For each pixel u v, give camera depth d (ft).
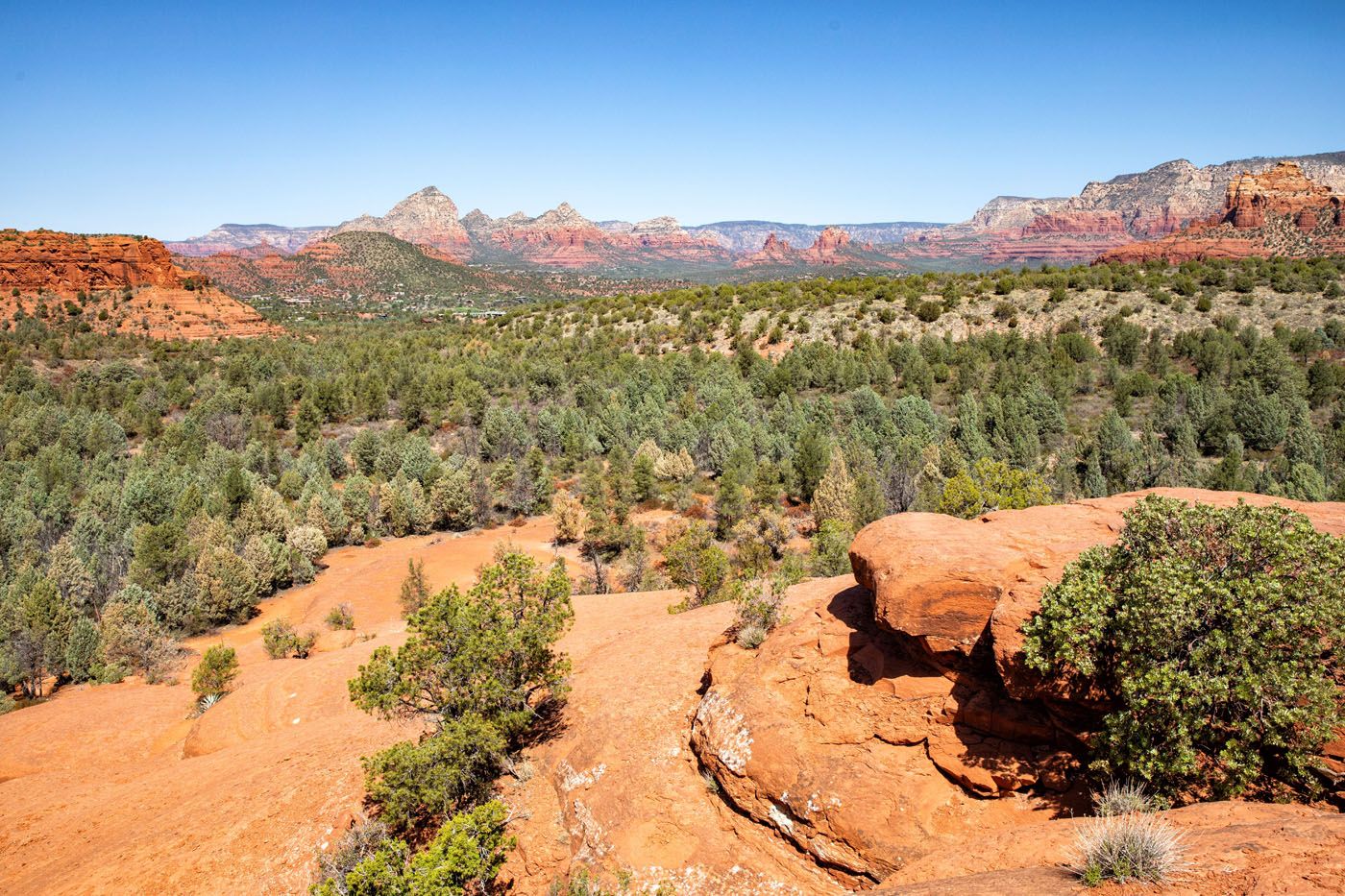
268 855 48.21
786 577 64.08
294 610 160.56
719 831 38.55
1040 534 40.63
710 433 244.42
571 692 56.85
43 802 70.49
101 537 176.96
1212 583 28.07
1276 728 27.37
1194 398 222.89
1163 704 27.89
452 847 37.76
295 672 90.48
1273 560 28.25
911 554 39.01
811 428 213.25
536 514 227.40
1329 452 190.70
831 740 37.99
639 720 48.88
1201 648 27.71
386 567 178.40
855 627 43.91
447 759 46.55
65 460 230.68
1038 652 31.30
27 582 147.23
